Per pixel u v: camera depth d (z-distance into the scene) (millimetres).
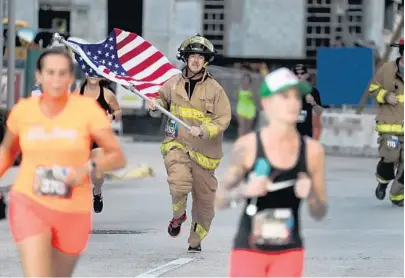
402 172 39438
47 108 17406
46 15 92125
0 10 48844
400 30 73750
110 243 30141
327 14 94188
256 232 16156
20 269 25438
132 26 95188
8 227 32781
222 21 94812
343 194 44375
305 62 90688
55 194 17188
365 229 33688
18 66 61344
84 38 92438
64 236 17406
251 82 78875
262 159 16062
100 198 35719
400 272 25594
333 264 26703
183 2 93750
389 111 39188
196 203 28281
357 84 74375
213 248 29344
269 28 94312
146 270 25578
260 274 16281
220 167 56844
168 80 27703
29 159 17391
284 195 16141
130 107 82312
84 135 17406
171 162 27484
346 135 68562
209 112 27281
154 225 34312
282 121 15977
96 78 34969
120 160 17641
